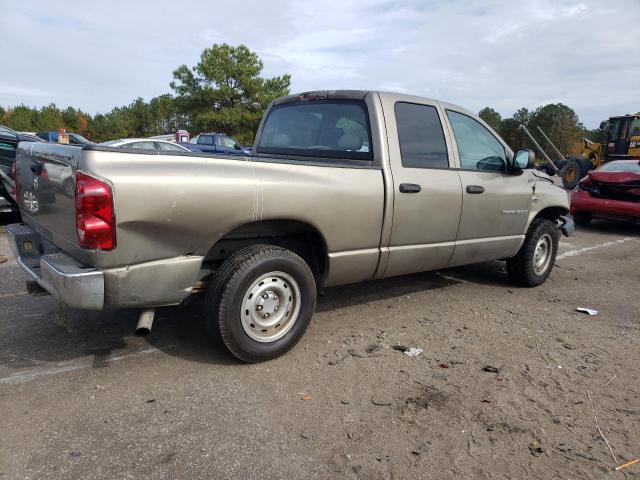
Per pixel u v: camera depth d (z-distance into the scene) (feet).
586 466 8.81
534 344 14.06
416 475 8.42
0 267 19.71
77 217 9.80
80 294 9.87
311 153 15.80
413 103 15.21
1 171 25.54
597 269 23.62
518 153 17.51
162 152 10.42
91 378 11.23
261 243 13.01
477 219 16.56
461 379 11.78
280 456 8.77
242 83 132.05
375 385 11.35
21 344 12.82
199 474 8.26
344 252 13.41
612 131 59.36
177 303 11.30
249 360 12.00
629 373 12.40
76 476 8.11
